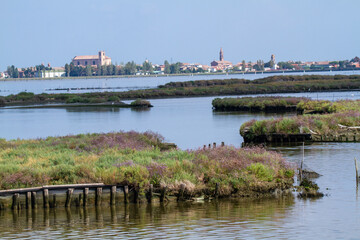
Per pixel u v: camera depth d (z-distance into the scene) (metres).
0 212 45.75
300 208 44.59
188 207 46.41
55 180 50.16
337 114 95.88
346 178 55.59
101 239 37.22
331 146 78.88
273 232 37.56
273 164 53.12
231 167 51.53
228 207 45.94
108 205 47.66
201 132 102.88
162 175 49.59
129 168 49.56
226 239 36.19
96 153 63.91
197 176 50.53
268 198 48.84
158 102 199.38
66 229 40.19
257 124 87.69
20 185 48.44
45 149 67.44
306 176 56.00
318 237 36.12
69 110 167.00
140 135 77.88
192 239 36.47
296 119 89.56
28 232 39.53
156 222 41.62
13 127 120.88
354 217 41.16
